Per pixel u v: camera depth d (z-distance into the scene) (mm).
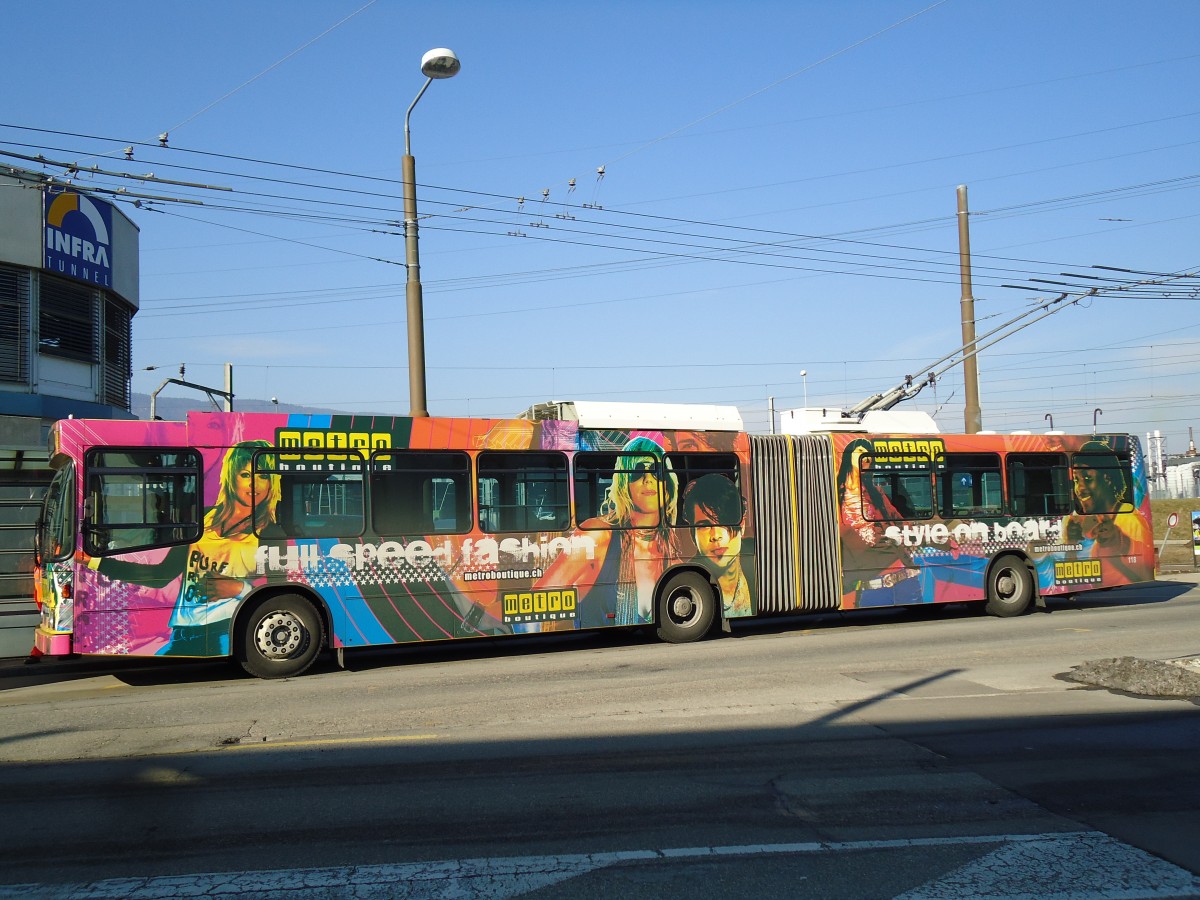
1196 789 6578
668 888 4879
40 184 13523
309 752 7742
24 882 5062
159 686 11570
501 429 13328
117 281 24031
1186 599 19766
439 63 16500
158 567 11453
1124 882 4938
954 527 16562
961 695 9734
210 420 11875
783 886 4902
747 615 14750
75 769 7348
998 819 5969
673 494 14383
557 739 8047
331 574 12203
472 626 12883
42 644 11359
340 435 12430
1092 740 7879
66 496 11352
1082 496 17859
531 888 4902
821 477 15570
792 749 7656
